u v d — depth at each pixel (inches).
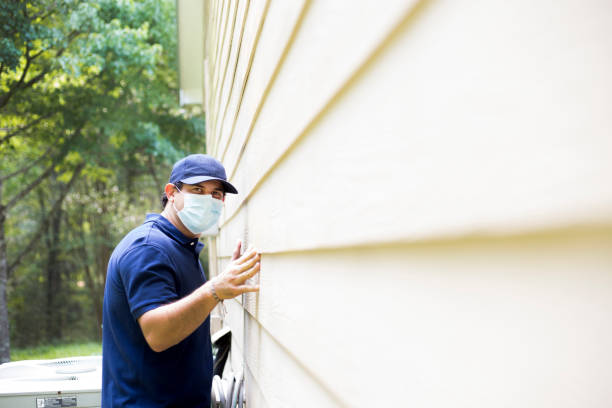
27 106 482.0
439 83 15.5
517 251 12.4
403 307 18.9
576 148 10.3
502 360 12.9
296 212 37.4
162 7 537.0
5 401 105.1
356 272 24.4
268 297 53.2
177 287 70.2
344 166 25.3
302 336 35.9
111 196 651.5
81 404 108.3
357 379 24.0
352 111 24.2
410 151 17.5
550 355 11.3
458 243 15.0
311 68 31.4
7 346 445.4
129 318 68.5
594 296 10.2
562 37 10.6
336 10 26.2
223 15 123.0
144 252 66.4
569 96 10.4
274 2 45.1
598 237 10.0
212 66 201.9
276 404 48.0
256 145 61.4
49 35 417.7
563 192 10.6
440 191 15.5
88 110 509.0
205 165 73.6
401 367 19.0
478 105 13.4
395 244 19.2
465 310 14.7
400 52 18.4
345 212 25.1
